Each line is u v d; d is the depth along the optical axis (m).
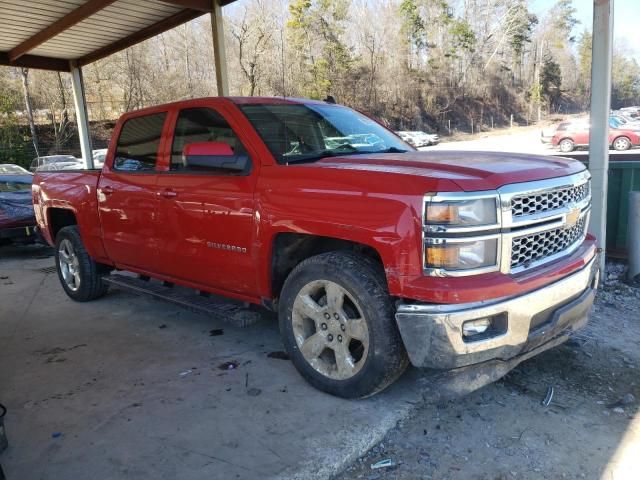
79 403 3.29
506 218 2.68
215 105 3.87
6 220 8.00
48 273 7.12
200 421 3.01
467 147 41.12
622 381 3.43
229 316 3.66
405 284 2.67
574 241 3.27
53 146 44.69
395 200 2.71
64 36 11.07
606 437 2.83
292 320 3.33
